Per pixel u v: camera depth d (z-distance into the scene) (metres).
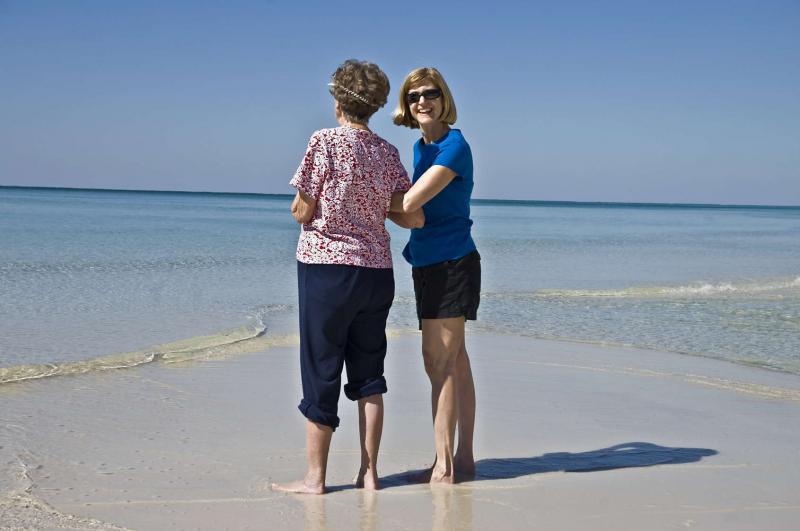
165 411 4.71
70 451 3.83
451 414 3.49
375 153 3.24
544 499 3.29
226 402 5.00
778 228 56.16
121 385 5.36
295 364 6.36
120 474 3.48
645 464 3.88
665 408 5.23
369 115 3.29
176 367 6.04
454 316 3.44
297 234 28.98
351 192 3.19
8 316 8.29
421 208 3.35
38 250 17.42
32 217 37.25
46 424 4.31
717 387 5.95
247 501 3.15
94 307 9.20
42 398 4.91
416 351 7.11
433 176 3.27
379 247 3.28
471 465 3.70
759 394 5.75
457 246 3.45
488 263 18.34
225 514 2.99
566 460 3.94
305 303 3.22
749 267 18.86
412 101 3.48
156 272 13.52
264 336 7.62
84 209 53.25
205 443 4.05
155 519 2.91
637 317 9.78
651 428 4.68
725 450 4.20
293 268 15.05
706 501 3.30
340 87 3.22
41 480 3.36
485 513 3.09
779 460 4.02
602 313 10.08
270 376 5.86
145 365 6.06
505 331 8.52
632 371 6.49
